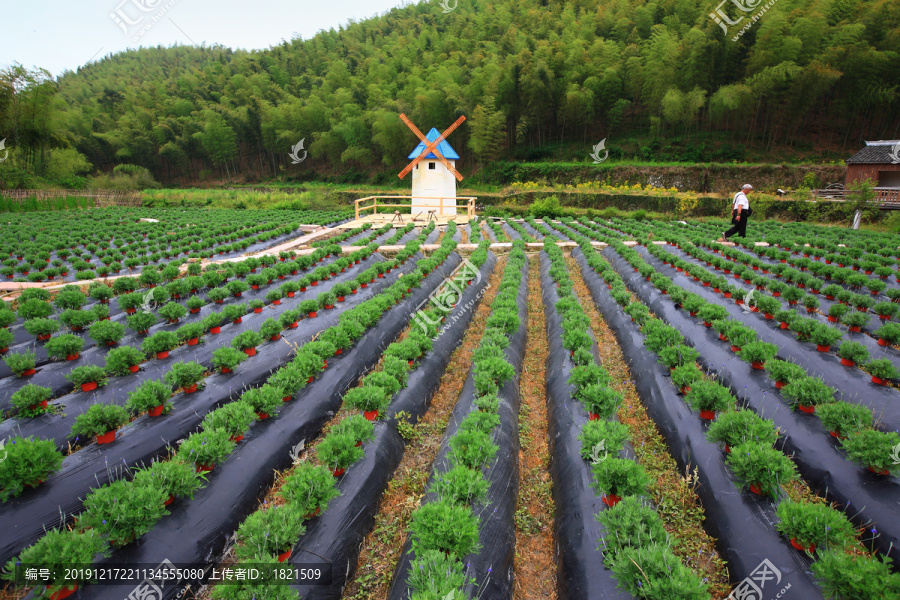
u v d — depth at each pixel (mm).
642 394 7469
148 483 4352
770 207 37312
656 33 50875
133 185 61250
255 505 5184
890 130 46469
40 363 8453
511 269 14086
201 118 71625
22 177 45500
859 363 7164
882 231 28266
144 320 9008
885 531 4355
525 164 54781
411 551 4520
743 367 7555
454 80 57250
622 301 10727
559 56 53125
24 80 46750
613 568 3748
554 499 5418
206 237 23609
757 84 44625
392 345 7914
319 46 88062
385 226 25359
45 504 4570
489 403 6320
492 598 4086
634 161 51469
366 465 5516
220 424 5410
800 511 3988
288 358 8391
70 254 18859
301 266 14766
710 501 4957
